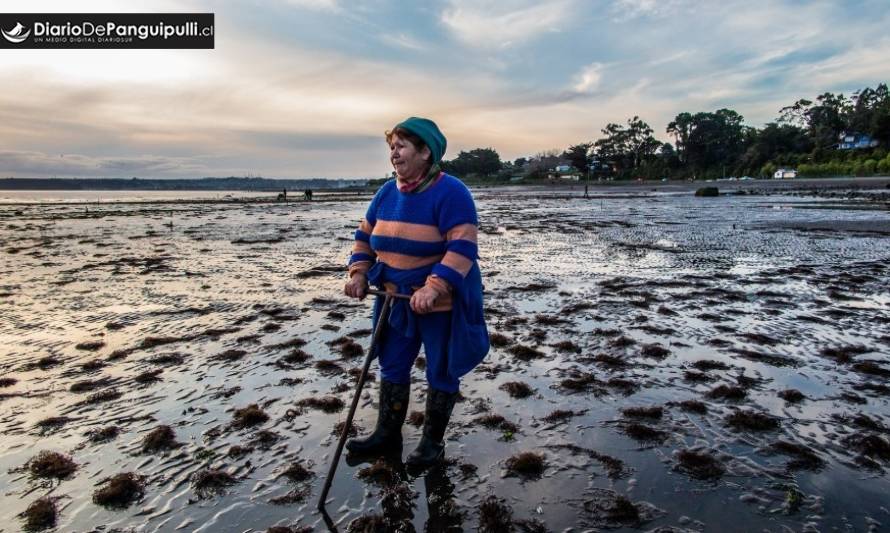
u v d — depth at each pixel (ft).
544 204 130.62
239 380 14.25
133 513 8.60
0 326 19.74
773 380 14.20
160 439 10.78
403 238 9.97
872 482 9.39
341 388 13.64
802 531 8.05
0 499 8.98
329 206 134.00
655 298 24.07
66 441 10.93
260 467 9.96
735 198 132.98
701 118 382.42
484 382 14.15
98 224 74.13
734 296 24.20
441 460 10.21
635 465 9.98
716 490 9.16
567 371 14.96
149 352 16.63
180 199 201.46
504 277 30.25
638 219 75.15
